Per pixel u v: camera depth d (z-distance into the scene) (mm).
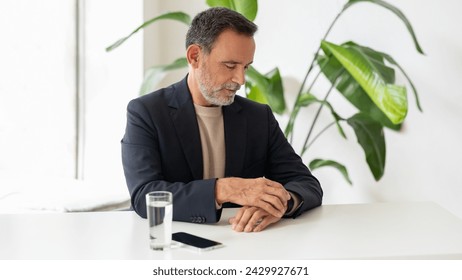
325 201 3105
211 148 1917
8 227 1536
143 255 1314
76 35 3039
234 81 1745
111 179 3074
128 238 1444
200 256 1305
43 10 3029
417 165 2973
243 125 1941
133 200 1686
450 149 2932
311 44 3008
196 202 1569
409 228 1550
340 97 3004
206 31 1723
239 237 1459
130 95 3004
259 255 1314
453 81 2885
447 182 2955
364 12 2932
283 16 3014
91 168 3090
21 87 3045
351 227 1556
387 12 2908
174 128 1854
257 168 1971
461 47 2857
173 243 1382
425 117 2934
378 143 2691
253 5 2490
